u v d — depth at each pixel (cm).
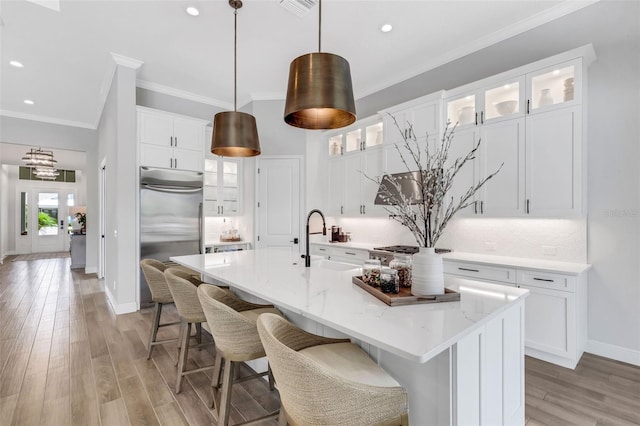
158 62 409
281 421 144
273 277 210
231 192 566
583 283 272
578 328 258
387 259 373
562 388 228
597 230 281
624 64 270
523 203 298
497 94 329
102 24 326
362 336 113
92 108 571
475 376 131
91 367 261
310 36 349
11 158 837
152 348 275
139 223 415
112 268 437
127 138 405
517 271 280
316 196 529
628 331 266
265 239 528
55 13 307
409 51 378
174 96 505
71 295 492
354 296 162
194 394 223
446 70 392
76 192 1159
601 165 279
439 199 161
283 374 109
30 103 544
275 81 471
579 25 291
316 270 234
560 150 278
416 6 299
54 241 1125
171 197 444
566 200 275
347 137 496
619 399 215
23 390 227
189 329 227
